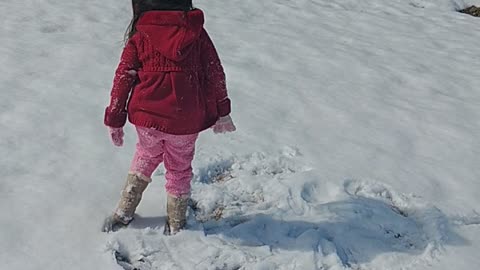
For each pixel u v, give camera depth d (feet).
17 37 18.89
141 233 11.34
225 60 18.07
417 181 13.11
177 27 10.17
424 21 24.84
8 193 12.03
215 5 24.34
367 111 15.85
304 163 13.46
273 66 18.06
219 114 10.93
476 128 15.42
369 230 11.76
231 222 11.85
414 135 14.88
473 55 20.68
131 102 10.53
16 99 15.24
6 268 10.56
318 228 11.69
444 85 17.80
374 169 13.41
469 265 11.13
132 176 11.16
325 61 18.76
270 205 12.24
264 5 24.93
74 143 13.66
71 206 11.80
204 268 10.78
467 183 13.17
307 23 22.98
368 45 20.84
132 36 10.41
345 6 26.53
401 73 18.33
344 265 11.10
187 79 10.39
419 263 11.21
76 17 21.34
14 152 13.21
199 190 12.41
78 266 10.67
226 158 13.35
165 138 10.68
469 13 27.71
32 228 11.30
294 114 15.42
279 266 10.90
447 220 12.08
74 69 17.03
